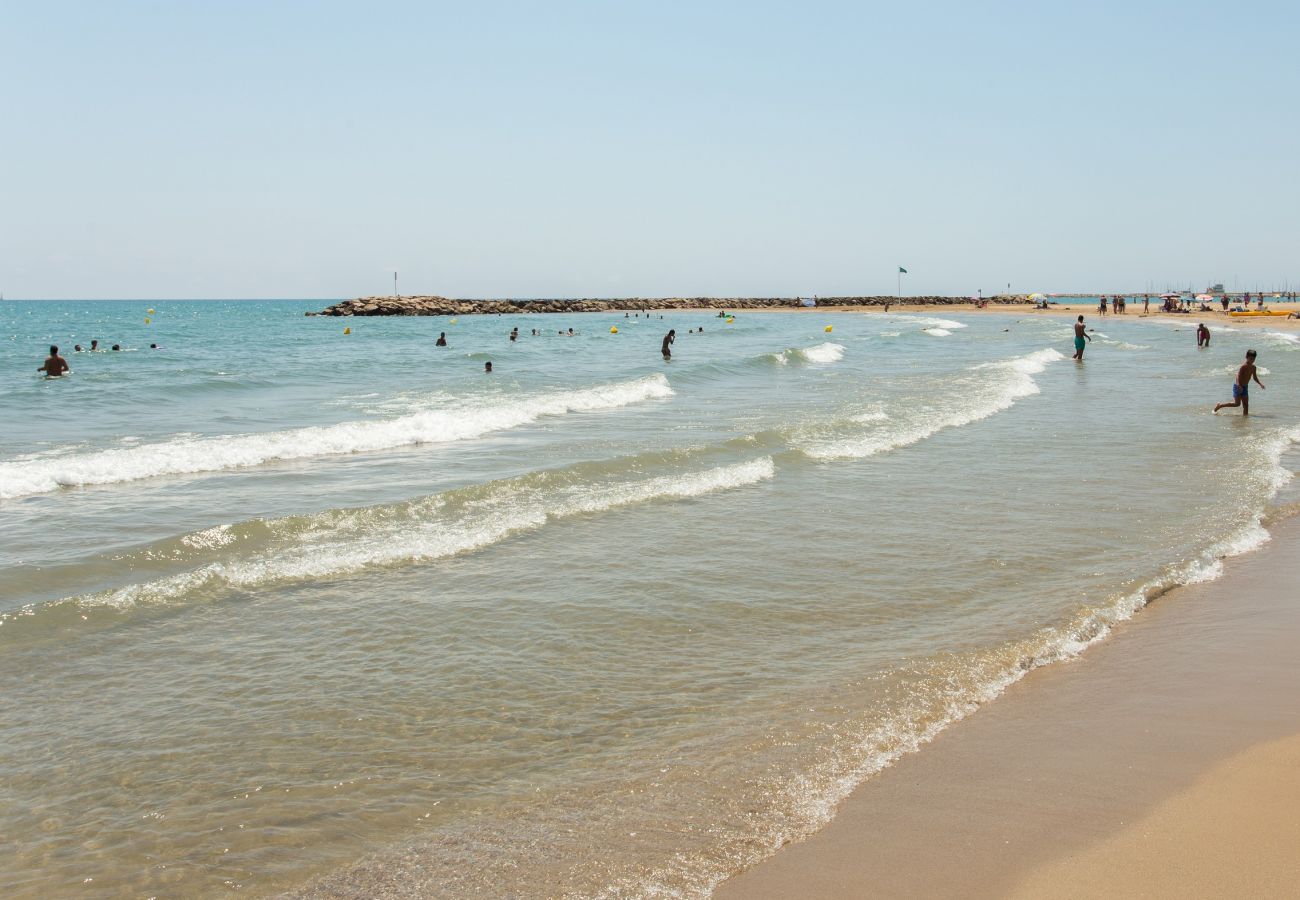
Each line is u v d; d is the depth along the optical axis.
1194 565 8.66
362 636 6.95
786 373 30.06
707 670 6.30
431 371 31.78
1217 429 17.06
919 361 35.09
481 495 11.37
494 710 5.67
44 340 54.81
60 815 4.50
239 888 3.90
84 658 6.48
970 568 8.66
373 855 4.14
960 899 3.73
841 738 5.23
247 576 8.27
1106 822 4.30
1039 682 6.07
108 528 9.90
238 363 35.44
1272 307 87.44
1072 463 13.84
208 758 5.08
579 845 4.18
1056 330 58.84
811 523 10.34
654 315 113.88
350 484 12.31
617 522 10.37
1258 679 6.09
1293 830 4.20
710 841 4.20
